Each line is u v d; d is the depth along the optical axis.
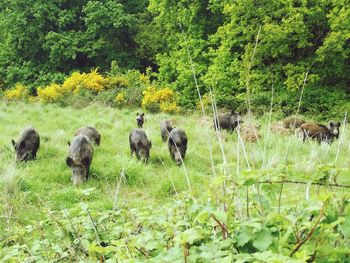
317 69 21.34
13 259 3.49
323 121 20.25
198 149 11.49
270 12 20.53
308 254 2.28
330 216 2.56
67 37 31.48
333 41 19.17
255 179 2.51
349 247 2.48
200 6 25.05
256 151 7.09
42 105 22.88
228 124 14.61
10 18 32.03
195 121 17.61
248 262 2.44
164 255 2.60
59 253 3.64
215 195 2.95
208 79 22.67
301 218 2.52
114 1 32.72
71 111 19.83
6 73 32.75
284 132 12.86
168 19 26.92
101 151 11.63
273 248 2.42
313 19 20.73
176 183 7.95
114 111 19.95
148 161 10.59
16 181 7.74
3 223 5.17
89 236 3.82
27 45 32.41
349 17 18.91
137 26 33.31
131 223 3.73
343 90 21.77
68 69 33.06
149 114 20.61
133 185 8.41
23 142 10.23
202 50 25.84
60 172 9.23
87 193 3.89
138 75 27.00
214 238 2.70
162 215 3.52
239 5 20.59
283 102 21.09
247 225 2.47
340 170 2.54
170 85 26.38
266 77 21.11
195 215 2.91
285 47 20.33
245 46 21.16
